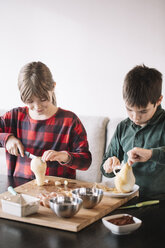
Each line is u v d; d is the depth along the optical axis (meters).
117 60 2.87
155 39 2.69
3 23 3.32
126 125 1.71
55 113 1.85
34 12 3.16
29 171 1.82
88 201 1.20
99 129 2.37
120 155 1.75
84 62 3.01
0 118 1.93
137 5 2.72
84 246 0.97
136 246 0.97
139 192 1.58
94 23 2.91
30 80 1.58
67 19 3.03
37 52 3.21
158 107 1.60
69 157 1.60
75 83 3.08
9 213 1.15
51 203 1.12
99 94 2.98
